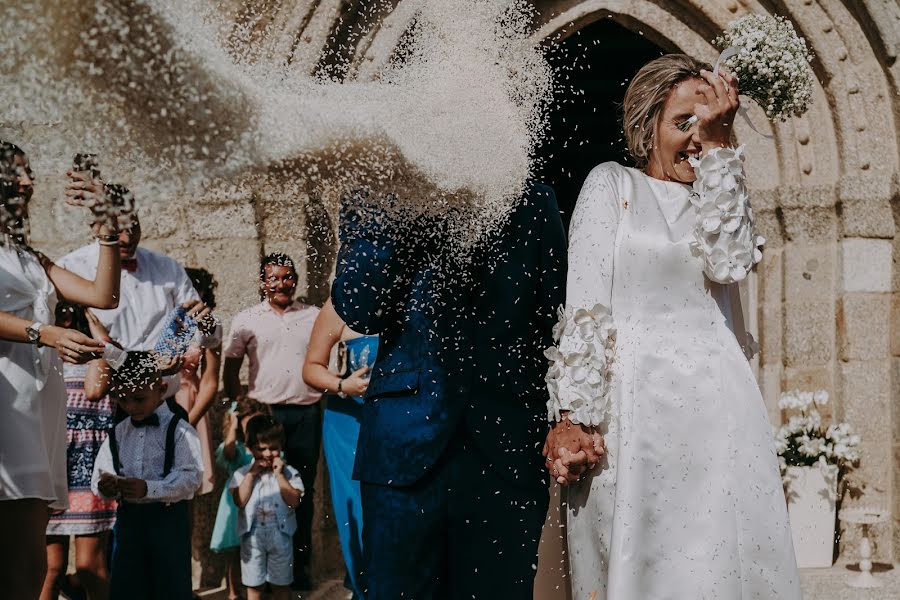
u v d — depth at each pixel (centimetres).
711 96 271
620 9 643
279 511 511
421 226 231
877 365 635
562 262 263
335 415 474
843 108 634
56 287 315
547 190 264
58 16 112
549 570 305
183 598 442
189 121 126
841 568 609
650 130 286
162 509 438
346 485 466
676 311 272
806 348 645
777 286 651
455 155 190
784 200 641
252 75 141
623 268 273
